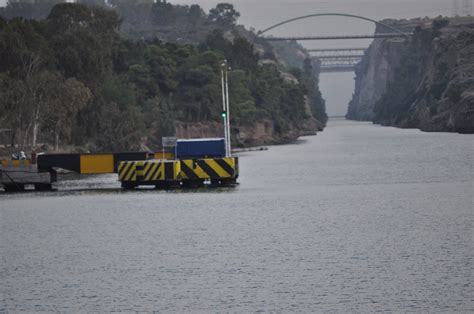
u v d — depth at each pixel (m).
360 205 129.50
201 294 73.25
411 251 86.38
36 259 90.81
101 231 109.38
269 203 136.25
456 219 107.62
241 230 105.69
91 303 71.81
